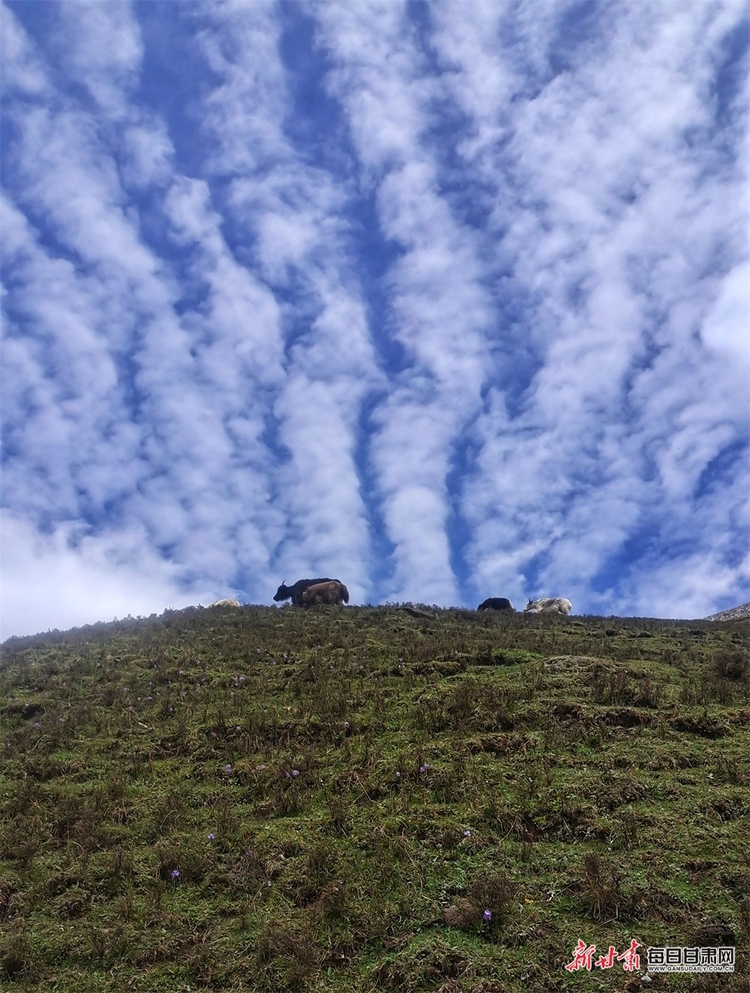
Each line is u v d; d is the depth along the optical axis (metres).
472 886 7.59
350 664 14.53
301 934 7.16
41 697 13.98
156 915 7.65
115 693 13.77
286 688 13.62
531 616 22.55
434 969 6.65
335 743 11.14
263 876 8.08
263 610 22.42
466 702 11.73
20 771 11.00
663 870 7.62
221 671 14.97
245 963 6.93
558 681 12.61
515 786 9.31
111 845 8.92
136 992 6.74
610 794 8.91
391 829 8.68
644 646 16.58
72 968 7.09
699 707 11.30
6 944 7.31
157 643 17.17
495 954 6.80
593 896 7.28
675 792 8.95
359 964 6.86
